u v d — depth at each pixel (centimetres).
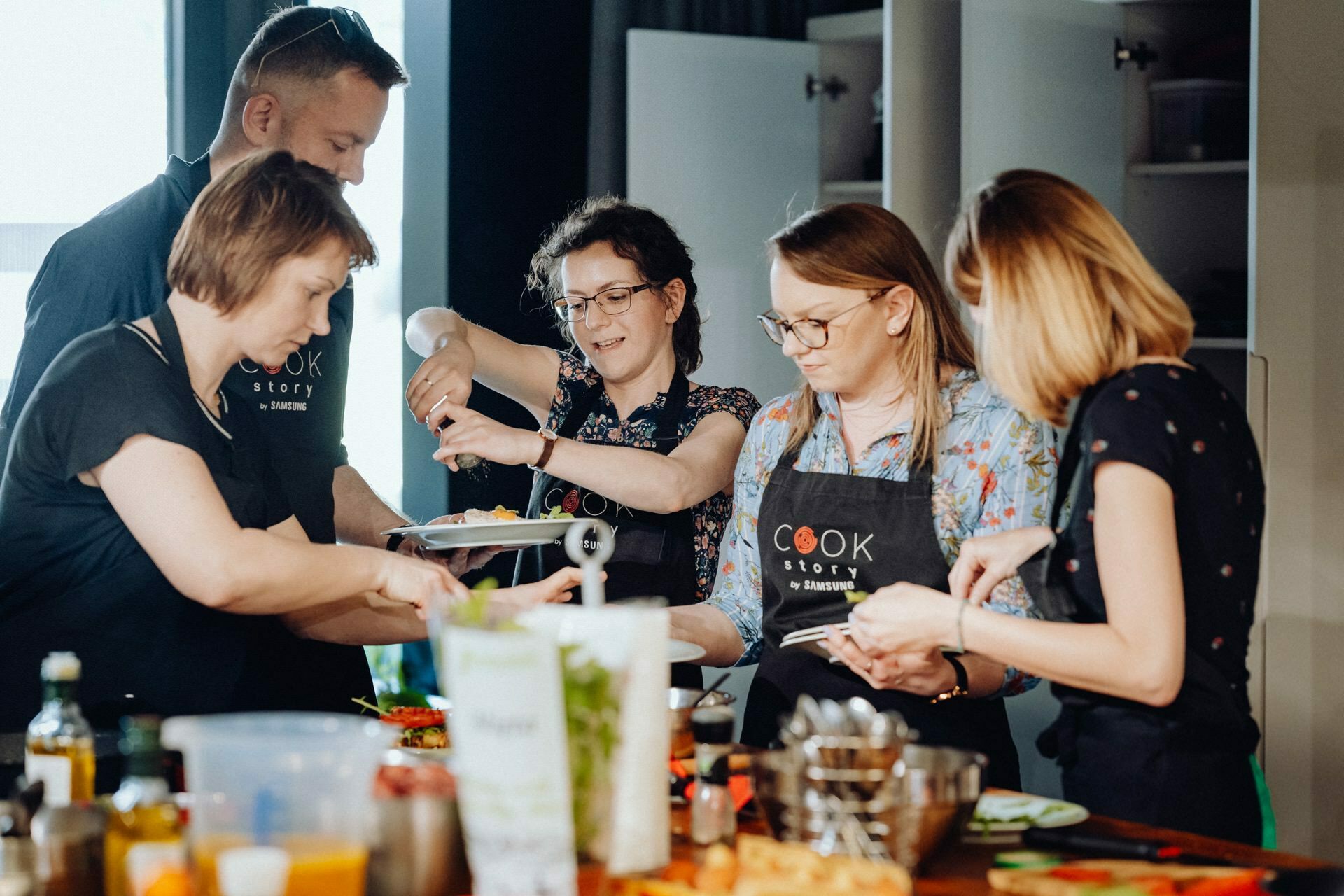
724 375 414
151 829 125
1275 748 315
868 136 438
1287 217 310
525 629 117
